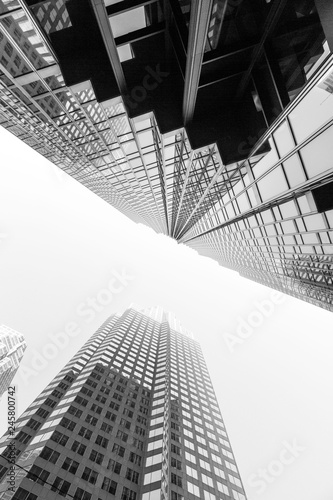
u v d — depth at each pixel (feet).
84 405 182.80
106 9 29.73
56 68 47.67
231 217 106.83
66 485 127.44
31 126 89.86
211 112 45.85
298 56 30.12
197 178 84.33
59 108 65.10
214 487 158.20
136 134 63.77
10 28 38.58
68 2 34.53
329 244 70.03
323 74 27.84
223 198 98.32
